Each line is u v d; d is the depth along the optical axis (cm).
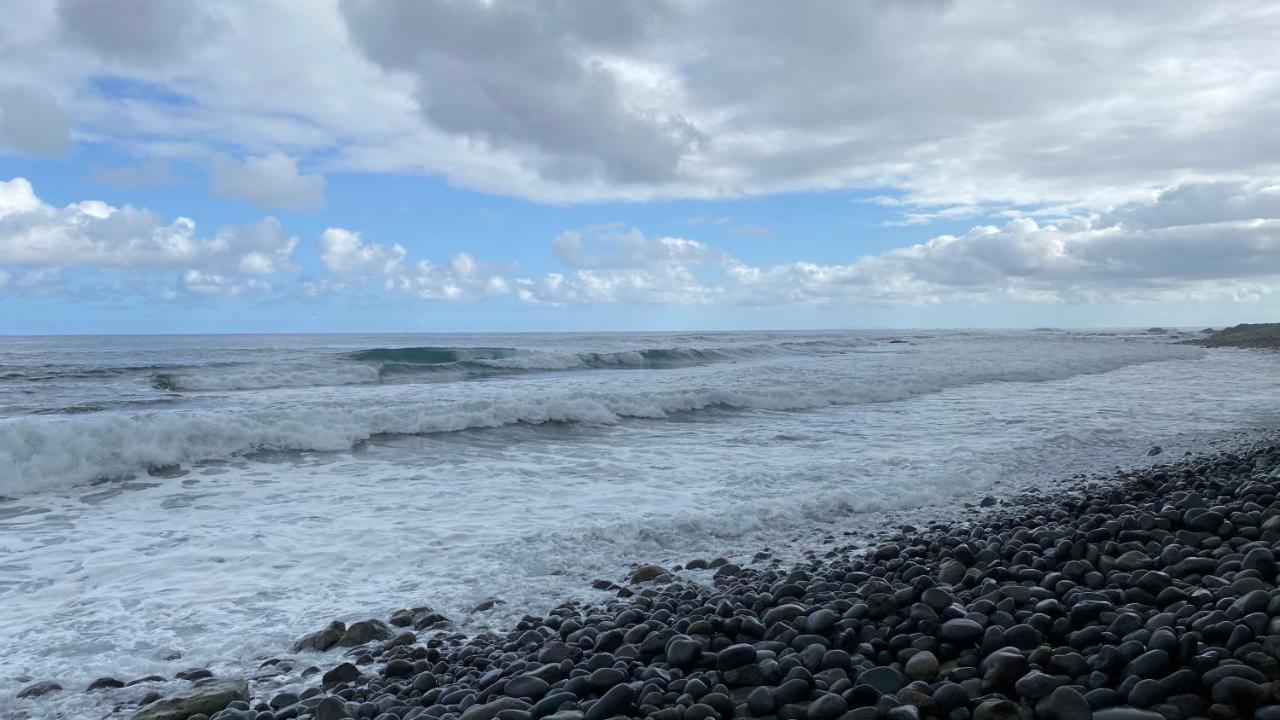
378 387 2059
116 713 384
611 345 5000
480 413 1306
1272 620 340
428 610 524
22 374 2238
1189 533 544
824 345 5428
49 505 808
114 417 1038
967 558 557
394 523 740
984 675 341
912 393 1998
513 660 426
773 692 341
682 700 342
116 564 622
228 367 2383
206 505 812
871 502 809
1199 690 303
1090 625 376
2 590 563
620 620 476
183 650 464
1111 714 290
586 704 350
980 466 995
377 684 412
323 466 1016
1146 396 1953
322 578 591
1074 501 762
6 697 397
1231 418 1497
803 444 1205
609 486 904
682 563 632
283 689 412
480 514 775
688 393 1602
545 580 587
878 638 403
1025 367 2947
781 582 514
